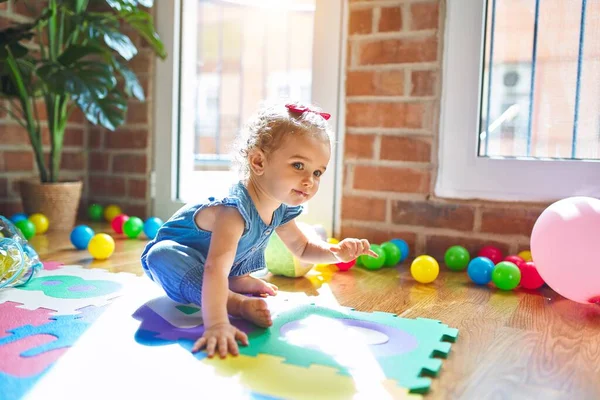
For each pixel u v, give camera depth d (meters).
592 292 1.33
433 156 1.92
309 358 0.97
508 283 1.50
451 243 1.92
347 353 1.00
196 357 0.96
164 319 1.17
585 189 1.72
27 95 2.20
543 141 1.80
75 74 1.99
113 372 0.89
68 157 2.61
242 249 1.27
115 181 2.60
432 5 1.88
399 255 1.81
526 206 1.81
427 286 1.56
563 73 1.76
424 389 0.86
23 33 2.01
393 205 2.00
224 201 1.18
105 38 2.06
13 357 0.94
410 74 1.93
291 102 1.27
